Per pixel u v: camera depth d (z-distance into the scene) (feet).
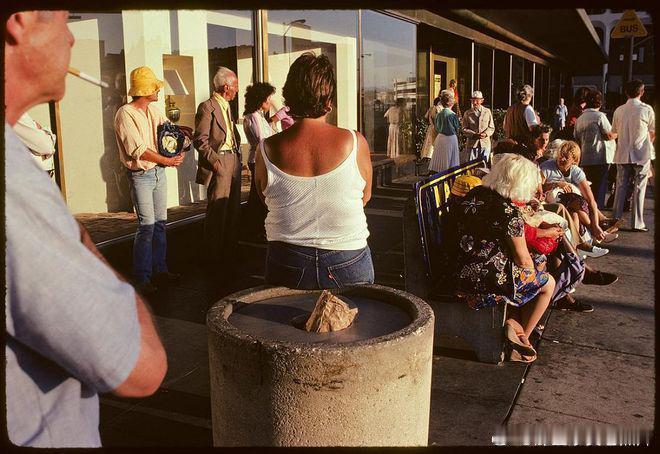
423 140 40.86
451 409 10.39
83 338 2.99
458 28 45.75
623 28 33.40
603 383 11.39
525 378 11.62
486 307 12.09
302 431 6.70
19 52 3.14
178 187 24.31
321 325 7.36
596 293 16.67
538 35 67.92
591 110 24.84
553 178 18.61
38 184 2.99
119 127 15.60
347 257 8.34
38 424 3.19
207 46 24.72
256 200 22.54
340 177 8.14
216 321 7.28
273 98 25.95
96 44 21.68
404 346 6.79
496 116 55.93
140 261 16.16
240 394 6.88
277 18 25.86
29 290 2.89
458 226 12.48
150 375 3.35
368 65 34.14
